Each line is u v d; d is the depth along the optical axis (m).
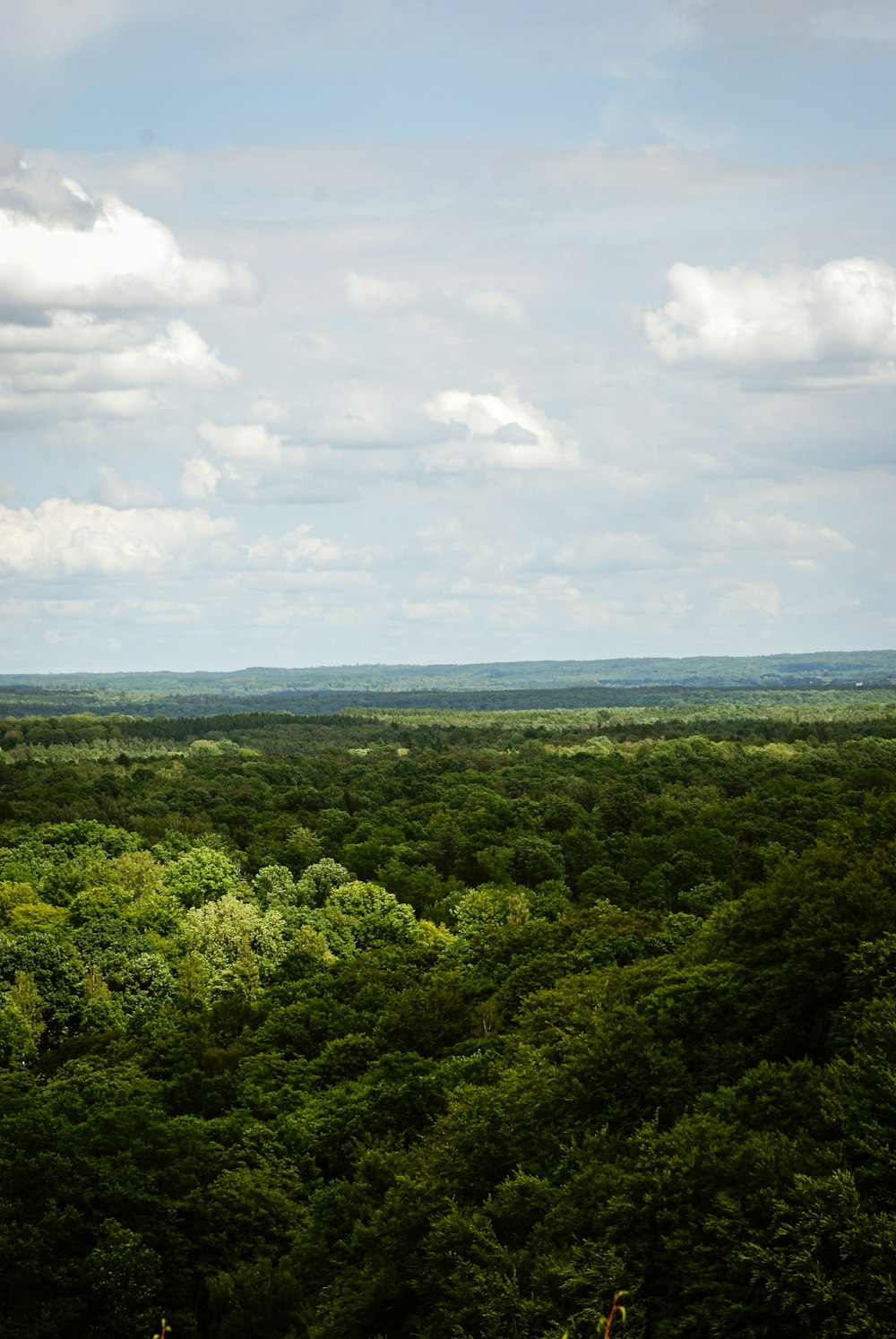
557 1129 50.66
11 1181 55.66
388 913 124.94
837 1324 33.12
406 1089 67.25
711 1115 44.28
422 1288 45.09
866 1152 38.56
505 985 84.81
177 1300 54.00
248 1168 63.56
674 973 60.19
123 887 123.44
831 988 50.91
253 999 102.31
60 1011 95.44
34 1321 49.47
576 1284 37.72
